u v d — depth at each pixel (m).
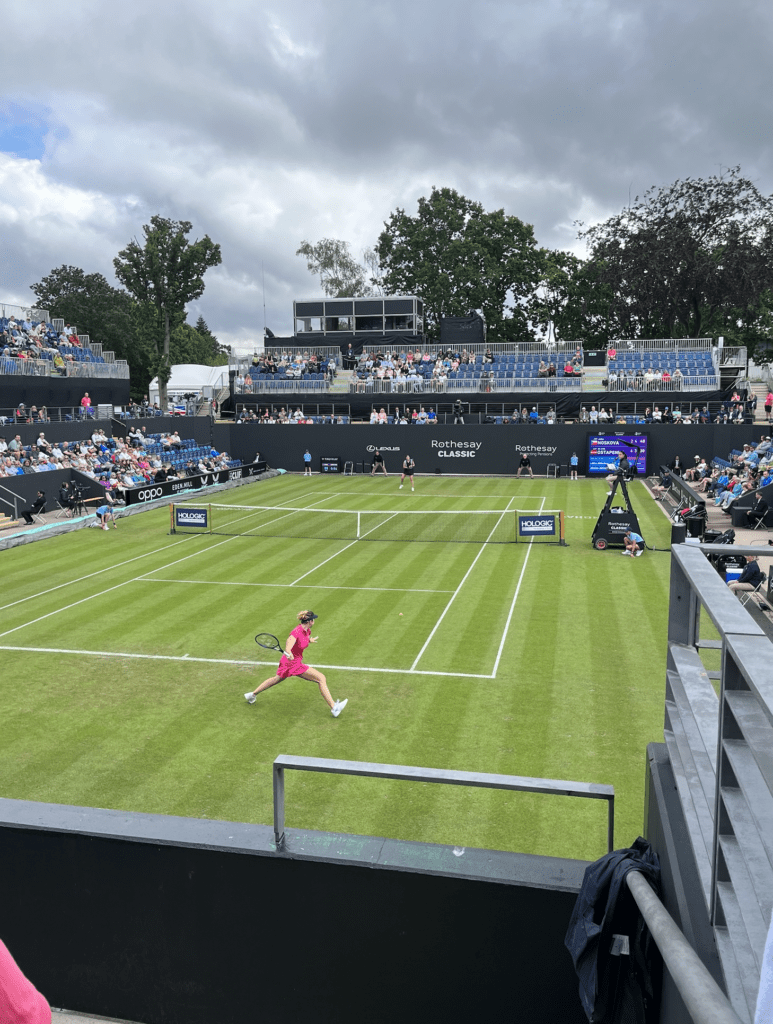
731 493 33.59
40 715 13.83
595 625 18.69
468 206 74.19
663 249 56.91
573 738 12.69
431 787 11.13
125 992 3.95
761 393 53.09
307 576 24.11
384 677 15.50
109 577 24.22
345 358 58.25
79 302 75.75
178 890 3.76
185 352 110.19
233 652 17.08
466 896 3.41
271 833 3.76
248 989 3.78
